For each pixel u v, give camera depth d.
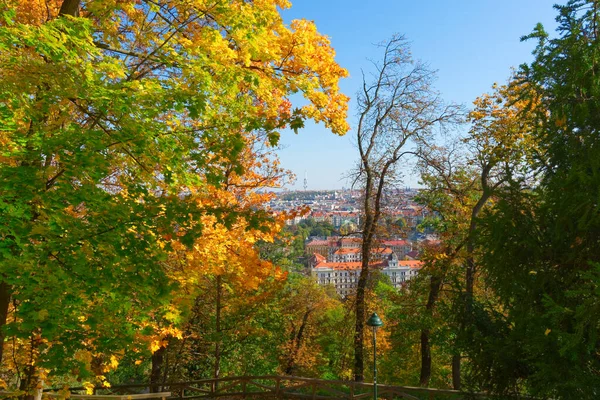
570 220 4.86
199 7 6.87
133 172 6.70
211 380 13.39
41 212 4.96
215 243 8.21
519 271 5.47
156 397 12.40
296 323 23.70
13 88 4.71
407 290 16.94
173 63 6.64
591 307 4.04
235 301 13.34
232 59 7.53
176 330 7.97
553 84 5.00
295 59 8.65
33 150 4.84
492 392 6.13
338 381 11.80
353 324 15.83
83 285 4.80
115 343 5.17
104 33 6.85
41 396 7.07
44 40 4.80
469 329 6.24
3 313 5.72
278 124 5.60
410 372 21.30
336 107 9.05
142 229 5.22
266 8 7.48
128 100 5.03
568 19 4.77
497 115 13.84
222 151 5.73
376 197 15.27
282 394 12.55
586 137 4.87
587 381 4.50
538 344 4.86
